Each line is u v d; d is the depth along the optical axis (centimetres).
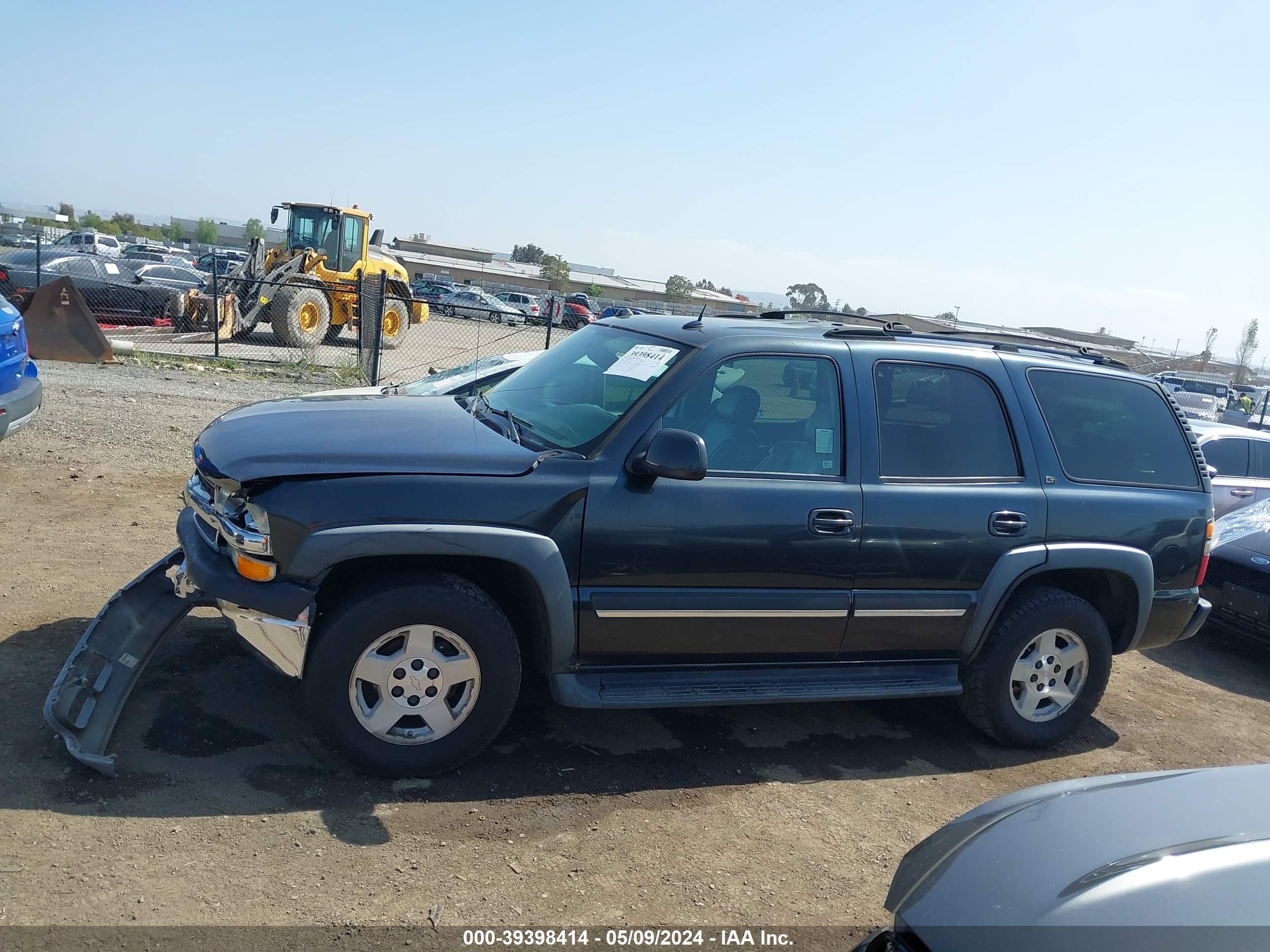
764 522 392
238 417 420
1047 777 446
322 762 376
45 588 514
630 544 376
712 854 348
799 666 425
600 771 399
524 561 358
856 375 423
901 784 421
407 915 293
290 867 309
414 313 2227
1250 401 2698
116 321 1841
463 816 353
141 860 302
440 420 418
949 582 427
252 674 439
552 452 380
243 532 347
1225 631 713
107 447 855
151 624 404
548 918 300
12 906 273
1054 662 464
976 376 449
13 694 392
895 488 416
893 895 244
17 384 665
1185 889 206
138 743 371
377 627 353
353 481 350
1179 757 488
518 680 377
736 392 406
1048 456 453
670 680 404
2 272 1748
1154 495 471
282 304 1802
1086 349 531
